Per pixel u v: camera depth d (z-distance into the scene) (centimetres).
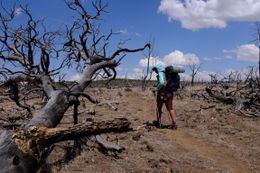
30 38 1081
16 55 1094
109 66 1177
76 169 842
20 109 1644
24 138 696
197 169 902
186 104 1964
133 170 856
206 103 2005
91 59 1142
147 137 1135
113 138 1088
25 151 682
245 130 1341
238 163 980
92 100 1012
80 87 1062
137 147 1016
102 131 783
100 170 846
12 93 1141
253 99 1808
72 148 955
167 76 1288
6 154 656
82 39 1133
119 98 2338
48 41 1156
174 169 881
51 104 868
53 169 834
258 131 1329
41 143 718
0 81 1128
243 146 1130
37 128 721
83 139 996
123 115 1605
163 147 1044
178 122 1464
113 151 958
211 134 1255
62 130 741
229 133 1280
